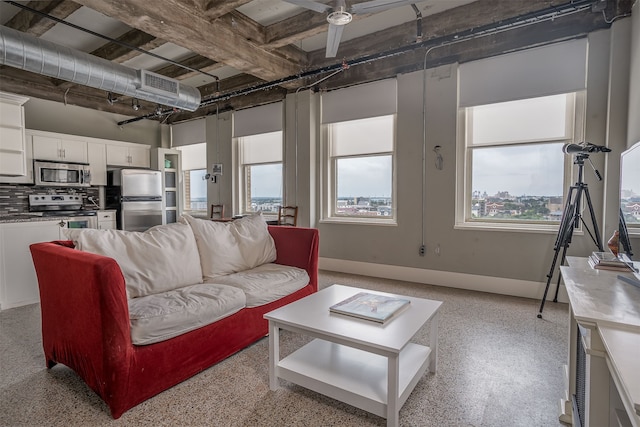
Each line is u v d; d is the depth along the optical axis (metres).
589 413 1.14
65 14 3.35
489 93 3.69
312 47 4.62
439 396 1.81
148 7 2.95
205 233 2.70
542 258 3.48
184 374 1.91
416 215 4.23
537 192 3.60
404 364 1.85
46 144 5.21
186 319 1.90
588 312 1.20
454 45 3.87
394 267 4.42
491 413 1.67
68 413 1.67
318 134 5.07
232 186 6.15
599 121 3.12
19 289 3.37
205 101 5.46
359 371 1.78
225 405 1.74
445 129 3.98
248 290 2.37
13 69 5.21
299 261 3.03
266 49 4.10
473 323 2.84
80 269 1.67
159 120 7.23
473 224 3.93
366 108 4.57
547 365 2.14
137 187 6.08
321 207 5.09
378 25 3.98
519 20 3.05
